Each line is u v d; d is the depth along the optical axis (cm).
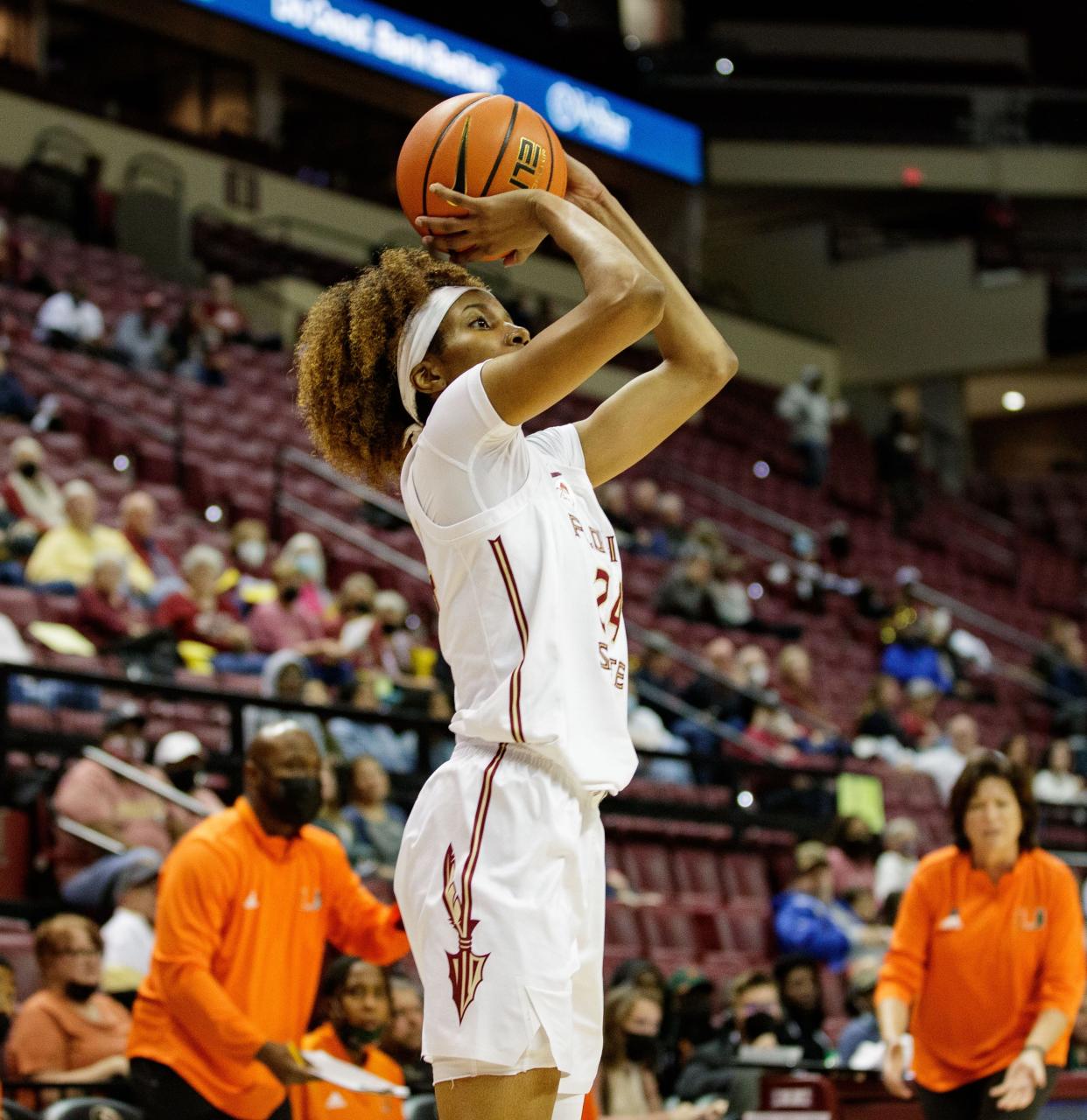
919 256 2919
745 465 2431
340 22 2339
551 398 262
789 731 1443
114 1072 606
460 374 279
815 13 2997
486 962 255
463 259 290
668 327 304
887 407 2977
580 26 2903
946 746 1598
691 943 1047
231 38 2309
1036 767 1758
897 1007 506
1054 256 2991
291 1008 519
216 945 495
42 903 757
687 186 2788
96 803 796
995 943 496
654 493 1998
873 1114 550
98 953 630
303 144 2628
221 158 2248
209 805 832
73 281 1688
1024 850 503
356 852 840
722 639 1576
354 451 299
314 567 1293
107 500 1390
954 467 2903
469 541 267
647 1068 719
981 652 2077
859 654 1950
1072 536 2891
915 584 2308
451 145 288
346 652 1126
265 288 2127
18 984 700
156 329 1750
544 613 265
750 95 2922
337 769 893
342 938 538
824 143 2917
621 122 2677
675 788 1231
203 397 1725
